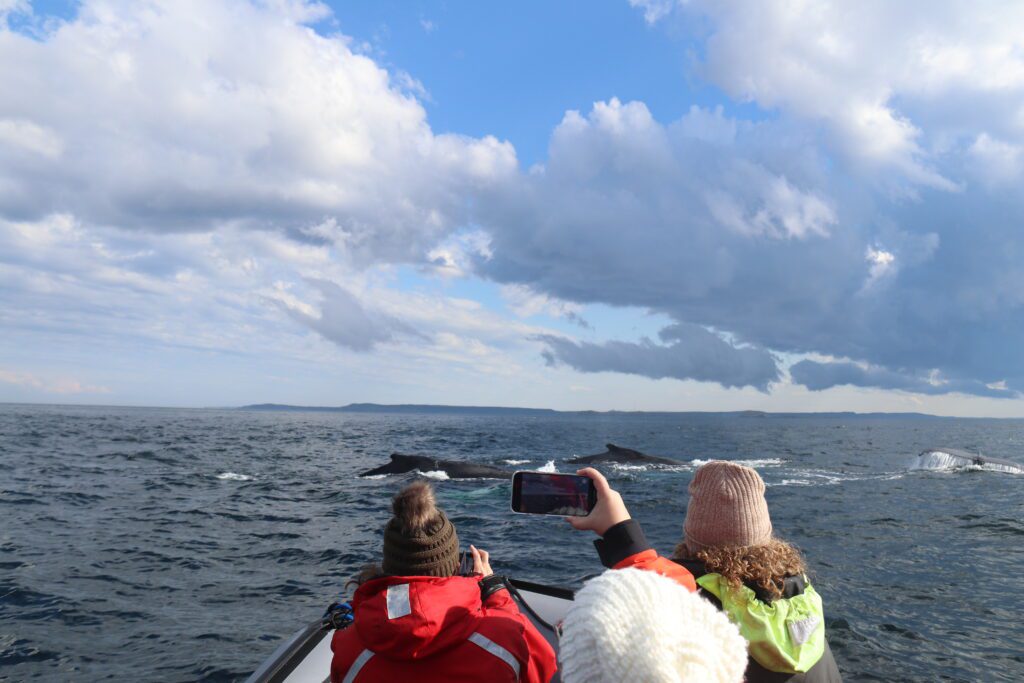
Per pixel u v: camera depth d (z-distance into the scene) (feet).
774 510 53.52
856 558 37.04
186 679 20.84
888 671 21.80
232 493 59.52
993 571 34.24
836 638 24.48
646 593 4.82
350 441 147.95
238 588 30.37
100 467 77.30
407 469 75.72
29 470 72.02
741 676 4.87
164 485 63.62
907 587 31.19
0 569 32.55
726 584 7.61
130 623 25.67
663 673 4.37
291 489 62.95
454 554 8.22
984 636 24.88
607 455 95.40
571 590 14.05
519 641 7.84
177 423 234.17
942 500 59.47
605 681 4.53
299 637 12.19
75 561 34.40
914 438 217.36
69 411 430.20
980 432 299.58
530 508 8.18
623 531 7.72
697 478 8.22
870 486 70.18
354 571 33.40
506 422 398.83
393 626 7.40
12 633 24.43
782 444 163.32
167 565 34.09
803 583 7.87
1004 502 58.39
